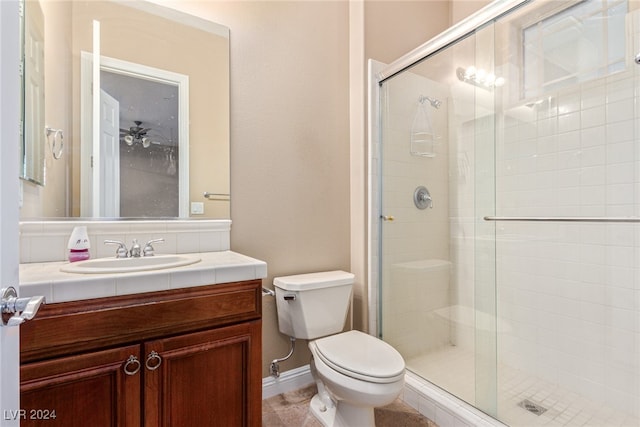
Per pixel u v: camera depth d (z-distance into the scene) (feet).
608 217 5.01
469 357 6.53
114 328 2.89
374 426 4.52
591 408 5.01
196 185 5.04
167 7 4.85
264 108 5.67
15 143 1.80
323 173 6.40
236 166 5.38
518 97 6.08
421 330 6.82
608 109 5.01
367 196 6.60
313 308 5.18
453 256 7.15
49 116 4.00
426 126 6.96
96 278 2.80
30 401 2.55
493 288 6.38
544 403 5.14
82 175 4.24
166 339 3.15
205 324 3.40
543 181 5.76
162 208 4.78
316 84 6.30
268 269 5.69
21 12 3.65
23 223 3.79
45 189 3.98
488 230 6.48
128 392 2.94
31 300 1.67
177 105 4.91
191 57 5.01
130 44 4.58
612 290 5.00
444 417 4.91
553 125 5.64
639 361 4.72
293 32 6.01
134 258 4.05
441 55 6.35
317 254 6.31
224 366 3.50
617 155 4.92
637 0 4.70
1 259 1.59
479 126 6.56
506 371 6.09
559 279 5.58
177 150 4.91
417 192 6.95
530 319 5.94
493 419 4.66
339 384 4.08
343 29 6.71
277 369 5.56
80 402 2.74
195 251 4.93
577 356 5.36
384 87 6.72
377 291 6.64
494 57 6.22
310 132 6.22
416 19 7.53
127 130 4.55
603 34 5.06
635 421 4.69
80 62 4.24
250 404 3.64
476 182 6.67
